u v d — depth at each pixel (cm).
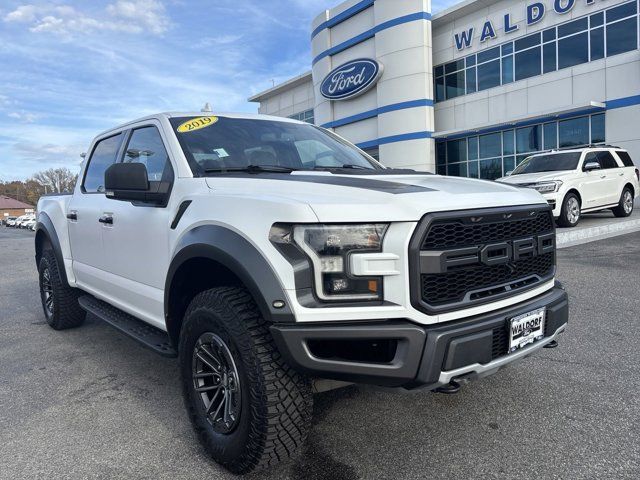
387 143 2717
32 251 1778
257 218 240
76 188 484
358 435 292
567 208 1095
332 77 2981
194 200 286
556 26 2152
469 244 242
